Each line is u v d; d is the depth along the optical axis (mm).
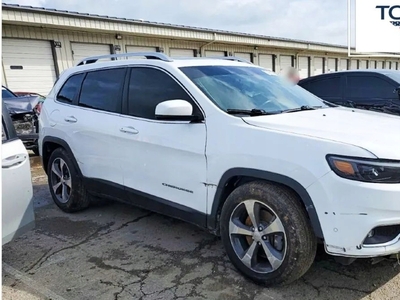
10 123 2727
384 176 2025
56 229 3693
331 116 2834
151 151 3062
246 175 2461
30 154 7824
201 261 2924
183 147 2801
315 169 2141
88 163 3770
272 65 24266
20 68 12930
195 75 3023
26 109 6883
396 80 6277
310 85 7398
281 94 3283
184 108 2686
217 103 2750
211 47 19875
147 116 3154
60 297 2492
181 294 2479
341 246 2111
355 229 2059
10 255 3127
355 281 2549
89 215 4074
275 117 2650
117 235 3502
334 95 6996
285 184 2283
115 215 4051
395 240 2139
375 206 2008
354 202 2031
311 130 2354
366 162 2037
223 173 2572
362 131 2379
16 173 2602
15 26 12586
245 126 2512
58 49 13898
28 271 2857
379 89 6430
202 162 2707
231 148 2516
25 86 13141
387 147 2127
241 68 3518
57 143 4102
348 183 2039
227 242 2674
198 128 2734
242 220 2609
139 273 2773
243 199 2512
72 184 4004
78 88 3973
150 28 15750
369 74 6629
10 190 2543
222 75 3184
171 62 3146
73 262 2982
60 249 3229
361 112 3201
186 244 3252
